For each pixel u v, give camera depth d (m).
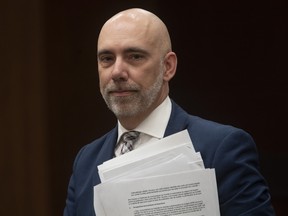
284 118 8.45
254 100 8.59
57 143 9.09
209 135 3.61
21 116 8.94
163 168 3.45
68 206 3.99
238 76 8.66
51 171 9.04
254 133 8.58
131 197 3.42
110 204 3.44
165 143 3.56
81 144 9.09
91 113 9.09
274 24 8.52
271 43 8.54
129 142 3.79
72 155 9.09
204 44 8.77
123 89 3.61
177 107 3.88
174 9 8.84
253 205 3.42
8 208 8.91
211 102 8.73
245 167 3.49
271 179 7.91
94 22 9.05
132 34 3.61
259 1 8.57
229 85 8.69
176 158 3.46
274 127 8.48
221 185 3.47
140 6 8.90
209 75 8.75
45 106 9.02
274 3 8.52
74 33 9.06
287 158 8.12
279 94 8.48
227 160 3.49
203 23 8.77
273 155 8.20
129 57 3.62
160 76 3.70
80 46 9.08
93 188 3.79
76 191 3.92
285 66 8.48
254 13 8.59
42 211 8.95
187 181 3.41
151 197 3.41
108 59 3.67
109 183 3.45
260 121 8.56
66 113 9.12
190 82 8.80
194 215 3.38
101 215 3.48
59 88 9.09
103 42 3.66
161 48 3.71
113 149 3.88
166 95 3.83
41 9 8.96
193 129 3.70
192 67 8.80
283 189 7.82
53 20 9.03
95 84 9.06
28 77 8.95
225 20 8.70
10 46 8.90
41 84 8.98
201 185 3.41
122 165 3.51
